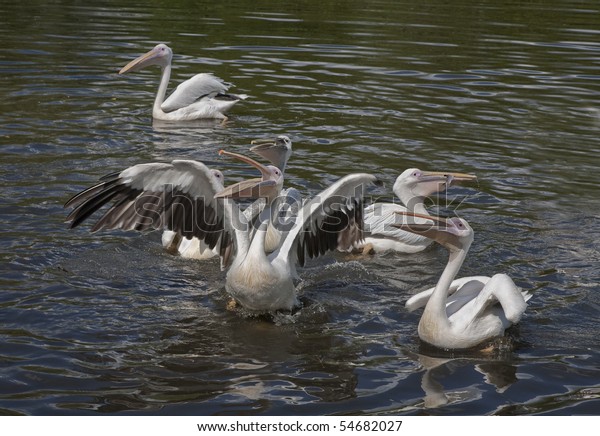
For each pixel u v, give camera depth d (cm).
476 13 3064
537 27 2852
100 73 2177
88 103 1944
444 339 988
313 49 2462
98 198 1075
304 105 1967
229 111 1931
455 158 1645
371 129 1803
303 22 2817
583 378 923
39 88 2016
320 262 1267
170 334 1006
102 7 2962
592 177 1576
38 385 873
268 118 1878
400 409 856
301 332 1031
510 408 862
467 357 970
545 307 1091
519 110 1967
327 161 1598
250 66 2280
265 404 857
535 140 1766
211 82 1961
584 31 2802
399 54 2433
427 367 945
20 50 2325
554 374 930
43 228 1273
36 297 1068
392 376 922
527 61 2395
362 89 2094
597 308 1091
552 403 872
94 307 1058
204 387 887
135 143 1692
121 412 834
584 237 1320
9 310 1028
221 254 1166
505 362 958
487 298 988
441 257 1299
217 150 1667
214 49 2438
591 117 1928
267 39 2569
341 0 3266
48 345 955
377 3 3222
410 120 1872
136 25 2691
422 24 2845
